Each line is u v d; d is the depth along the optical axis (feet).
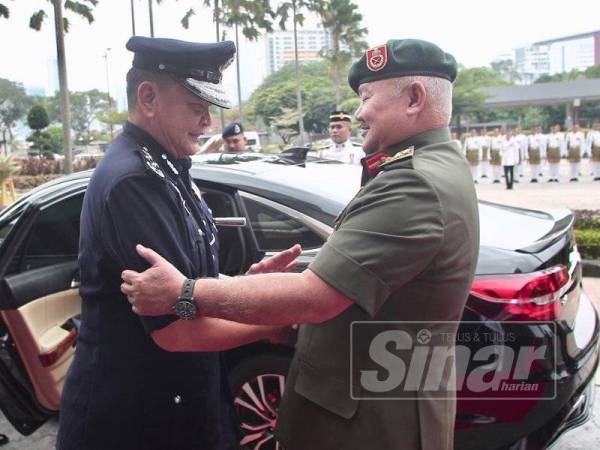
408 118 4.85
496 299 7.04
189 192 5.66
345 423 4.91
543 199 38.86
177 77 5.09
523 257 7.42
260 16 71.15
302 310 4.43
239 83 73.51
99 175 5.03
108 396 5.19
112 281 5.09
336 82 89.30
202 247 5.39
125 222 4.81
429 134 4.88
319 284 4.40
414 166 4.53
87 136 192.65
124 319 5.15
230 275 8.75
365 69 4.96
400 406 4.83
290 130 146.30
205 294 4.50
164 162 5.26
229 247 8.86
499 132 57.21
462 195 4.59
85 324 5.36
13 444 9.95
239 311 4.47
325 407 4.97
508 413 7.02
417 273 4.45
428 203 4.39
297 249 5.78
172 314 4.71
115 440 5.26
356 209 4.58
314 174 9.79
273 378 8.38
